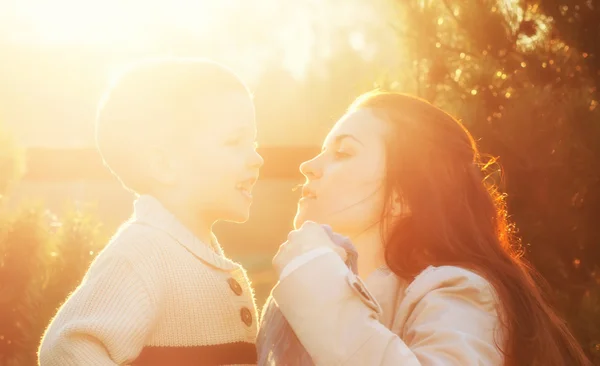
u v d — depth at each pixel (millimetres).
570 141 4121
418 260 2037
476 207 2160
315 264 1831
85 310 1802
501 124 4195
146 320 1827
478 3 4590
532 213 4152
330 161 2145
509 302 1928
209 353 1930
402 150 2088
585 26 4375
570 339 2150
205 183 2012
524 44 4598
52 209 7887
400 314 1937
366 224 2090
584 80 4402
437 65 4645
